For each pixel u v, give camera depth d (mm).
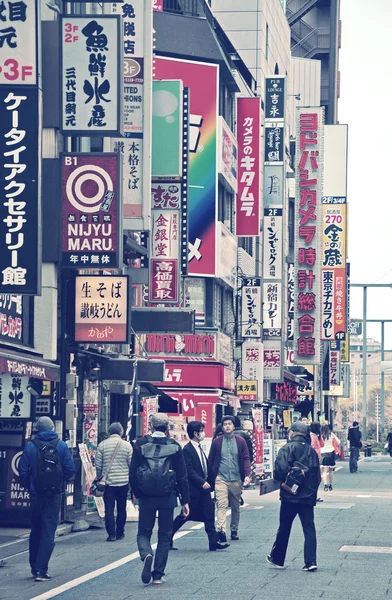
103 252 22484
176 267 30828
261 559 16016
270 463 37656
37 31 19156
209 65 40031
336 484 37812
